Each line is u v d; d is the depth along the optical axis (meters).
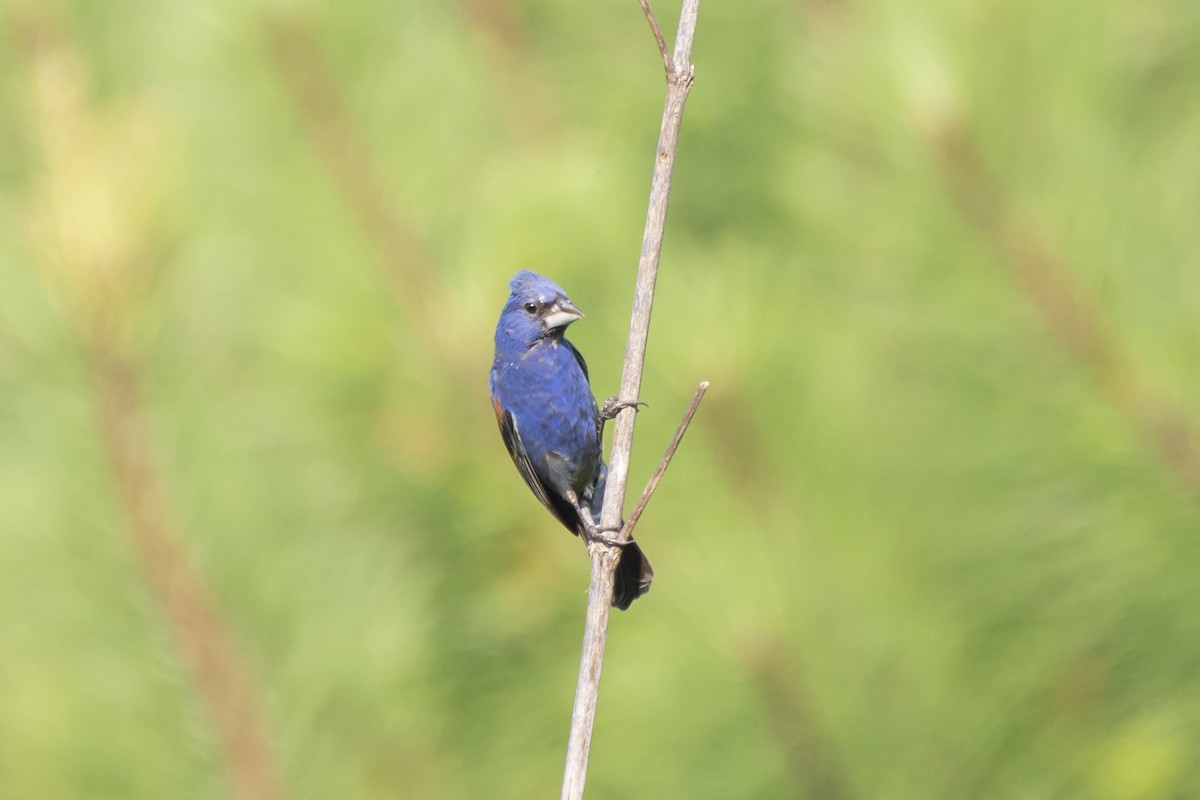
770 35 13.10
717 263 9.62
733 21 13.48
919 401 9.34
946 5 9.02
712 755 8.46
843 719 8.38
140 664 8.61
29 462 8.52
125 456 8.62
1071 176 8.91
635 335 6.84
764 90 13.18
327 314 10.02
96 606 8.54
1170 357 8.66
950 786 8.77
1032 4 9.04
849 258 9.61
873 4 9.47
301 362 9.91
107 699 8.55
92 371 8.58
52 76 9.13
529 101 15.16
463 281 10.27
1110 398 8.67
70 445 8.53
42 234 8.61
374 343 10.00
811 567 8.66
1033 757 9.16
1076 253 8.84
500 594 10.30
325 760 8.86
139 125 9.24
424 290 10.28
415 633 9.72
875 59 9.02
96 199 8.65
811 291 10.05
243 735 8.70
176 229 8.99
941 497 9.09
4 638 8.53
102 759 8.48
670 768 8.54
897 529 9.02
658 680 8.45
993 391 8.98
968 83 8.84
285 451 9.86
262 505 8.99
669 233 12.72
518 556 10.41
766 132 13.15
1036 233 8.88
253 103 10.41
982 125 8.82
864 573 8.73
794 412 8.91
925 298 9.06
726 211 13.52
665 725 8.48
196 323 9.03
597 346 10.18
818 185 9.64
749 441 8.91
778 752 8.42
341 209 10.37
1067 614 8.97
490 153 12.33
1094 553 8.80
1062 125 8.98
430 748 9.91
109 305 8.56
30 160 9.05
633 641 8.66
